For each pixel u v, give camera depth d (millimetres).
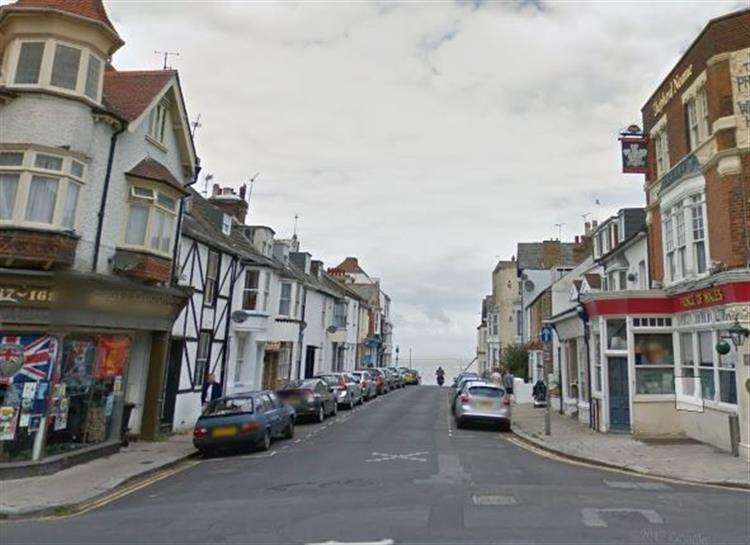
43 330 12391
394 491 9961
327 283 42531
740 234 14023
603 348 18266
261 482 11109
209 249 20391
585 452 14258
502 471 12094
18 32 12977
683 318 16859
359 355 52156
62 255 12453
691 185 16016
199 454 15211
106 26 13547
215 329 20844
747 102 14312
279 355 28938
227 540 7152
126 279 14383
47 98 12805
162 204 15703
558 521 7887
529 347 34594
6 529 8055
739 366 13578
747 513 8430
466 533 7270
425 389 51281
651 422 17141
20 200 12258
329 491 10070
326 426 20734
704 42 15398
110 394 14844
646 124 19875
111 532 7707
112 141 14336
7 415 11938
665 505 8922
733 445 13641
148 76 16812
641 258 21047
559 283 32031
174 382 17969
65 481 11156
